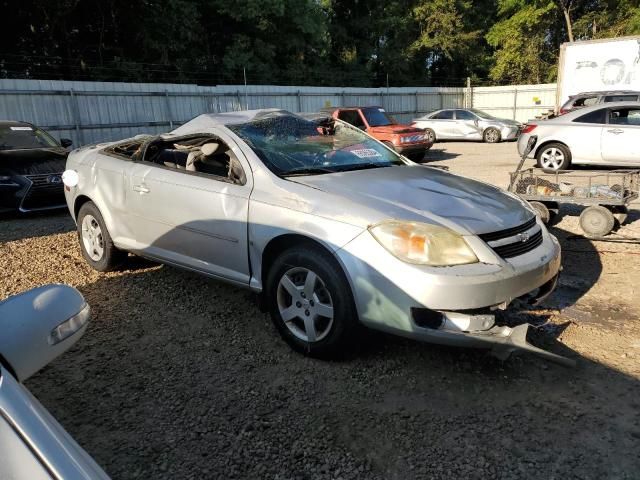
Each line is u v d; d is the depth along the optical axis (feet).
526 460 7.93
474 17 120.57
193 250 12.94
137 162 14.66
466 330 9.53
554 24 111.86
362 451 8.22
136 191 14.11
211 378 10.34
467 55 117.70
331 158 13.16
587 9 110.11
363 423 8.89
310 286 10.53
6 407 4.67
